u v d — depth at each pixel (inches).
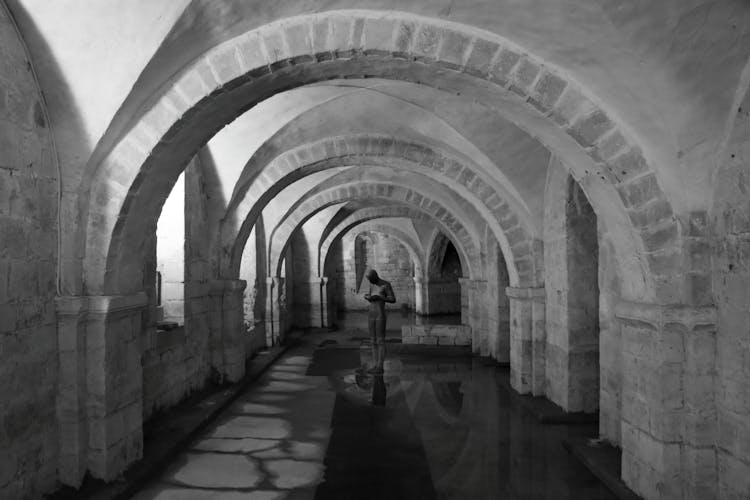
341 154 334.3
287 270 642.2
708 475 146.6
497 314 426.9
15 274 142.8
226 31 161.0
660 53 136.3
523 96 162.1
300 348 530.9
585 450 207.2
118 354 177.8
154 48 151.3
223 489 180.9
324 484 185.6
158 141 168.9
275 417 274.8
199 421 249.0
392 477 191.5
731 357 139.5
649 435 156.9
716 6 125.6
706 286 147.0
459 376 385.4
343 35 162.1
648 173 152.6
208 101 171.2
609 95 152.9
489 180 311.0
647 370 157.9
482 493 176.2
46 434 156.8
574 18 140.0
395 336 616.7
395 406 297.7
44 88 152.9
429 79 183.0
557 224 273.6
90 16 142.1
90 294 168.7
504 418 269.4
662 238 151.9
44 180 155.4
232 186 315.3
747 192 133.9
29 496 148.4
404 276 964.6
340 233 708.0
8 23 139.6
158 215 197.0
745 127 135.4
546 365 296.2
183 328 285.3
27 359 147.8
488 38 160.6
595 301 261.9
